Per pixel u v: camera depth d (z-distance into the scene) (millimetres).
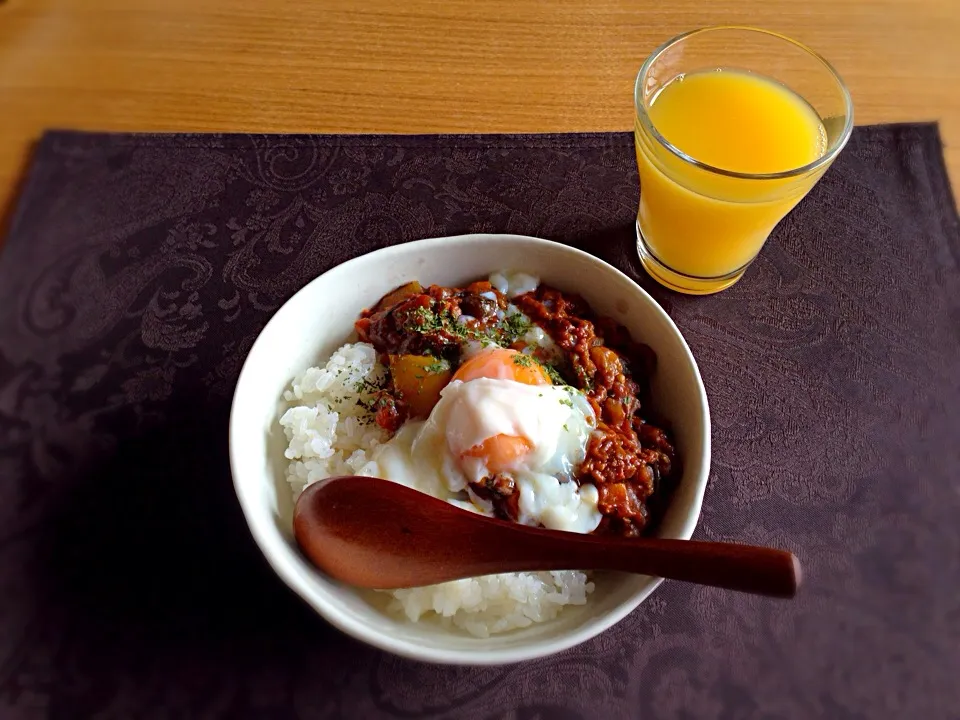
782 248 334
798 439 292
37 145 347
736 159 298
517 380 261
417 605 239
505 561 229
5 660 246
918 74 376
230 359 305
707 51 312
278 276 323
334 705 241
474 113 360
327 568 235
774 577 194
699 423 250
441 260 292
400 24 381
